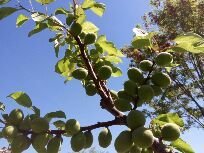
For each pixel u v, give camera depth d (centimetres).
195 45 34
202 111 162
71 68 44
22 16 40
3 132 32
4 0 38
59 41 43
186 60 165
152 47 35
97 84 38
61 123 35
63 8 39
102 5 41
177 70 162
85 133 34
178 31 171
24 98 35
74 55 43
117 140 31
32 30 38
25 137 32
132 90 35
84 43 40
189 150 33
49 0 38
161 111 158
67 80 45
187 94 162
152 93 34
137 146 31
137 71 35
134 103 35
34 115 34
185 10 171
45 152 33
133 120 31
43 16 38
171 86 160
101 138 35
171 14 173
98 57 43
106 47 43
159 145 31
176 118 33
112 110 35
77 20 39
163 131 31
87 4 41
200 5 169
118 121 35
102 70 39
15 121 33
